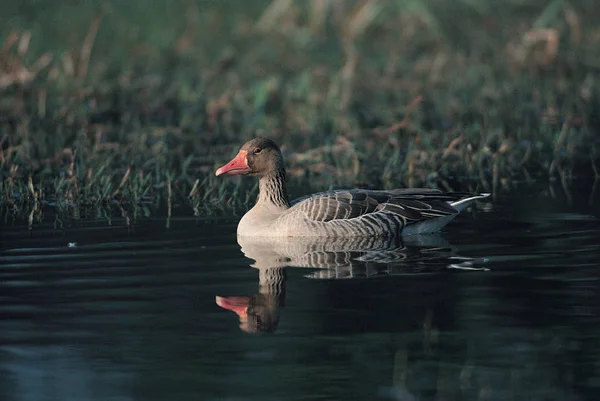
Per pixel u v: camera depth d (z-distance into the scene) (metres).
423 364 9.03
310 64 30.11
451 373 8.80
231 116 25.19
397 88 27.12
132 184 18.75
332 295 11.17
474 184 18.91
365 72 29.05
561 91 26.25
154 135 23.28
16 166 19.20
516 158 20.94
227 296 11.22
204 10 34.53
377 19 33.41
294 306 10.78
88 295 11.37
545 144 21.97
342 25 32.81
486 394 8.41
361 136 22.84
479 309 10.51
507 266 12.33
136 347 9.60
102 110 25.23
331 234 14.66
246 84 28.20
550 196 17.34
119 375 8.94
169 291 11.48
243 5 35.00
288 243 14.34
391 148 21.84
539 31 30.58
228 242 14.34
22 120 23.19
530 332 9.76
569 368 8.88
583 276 11.72
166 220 16.02
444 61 29.56
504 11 34.38
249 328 10.07
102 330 10.11
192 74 29.25
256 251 13.69
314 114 24.75
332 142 22.22
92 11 34.03
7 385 8.74
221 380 8.77
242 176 20.38
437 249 13.54
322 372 8.89
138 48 31.16
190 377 8.84
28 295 11.40
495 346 9.42
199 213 16.67
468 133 22.09
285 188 15.92
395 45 31.94
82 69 27.72
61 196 18.11
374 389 8.55
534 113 24.14
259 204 15.67
